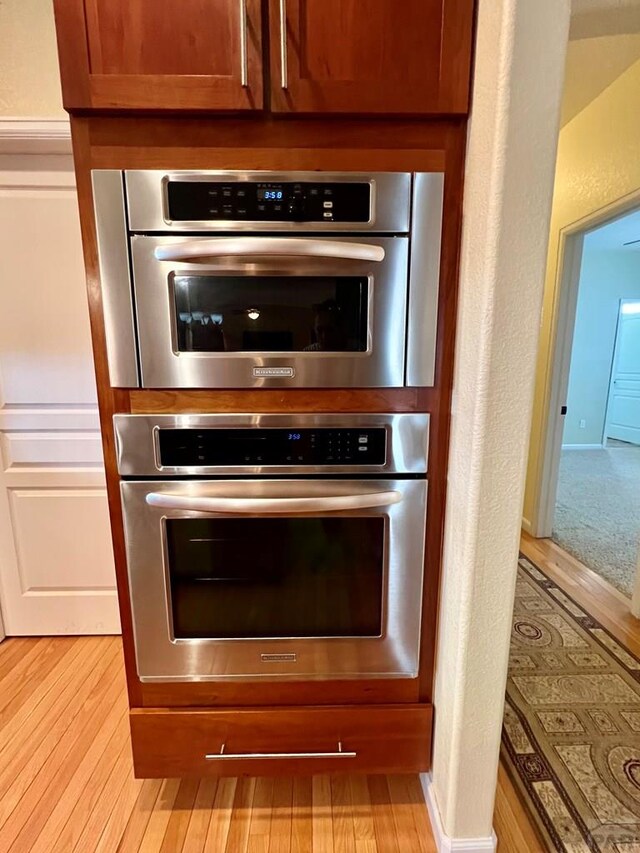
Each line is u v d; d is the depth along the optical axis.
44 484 1.86
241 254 0.90
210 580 1.11
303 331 1.00
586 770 1.36
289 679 1.17
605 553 2.85
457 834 1.08
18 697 1.64
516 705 1.61
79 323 1.75
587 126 2.48
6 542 1.90
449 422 1.04
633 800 1.26
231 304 0.98
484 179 0.84
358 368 1.01
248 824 1.20
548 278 2.94
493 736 1.03
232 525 1.08
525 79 0.77
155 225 0.93
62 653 1.88
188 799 1.26
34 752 1.41
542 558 2.78
